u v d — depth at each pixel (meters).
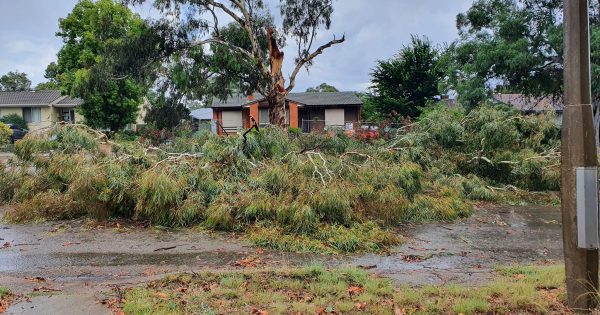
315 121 33.75
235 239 7.51
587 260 3.79
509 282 4.98
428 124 13.41
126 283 5.12
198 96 23.59
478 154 12.59
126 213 8.73
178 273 5.38
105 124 28.94
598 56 17.25
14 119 37.16
